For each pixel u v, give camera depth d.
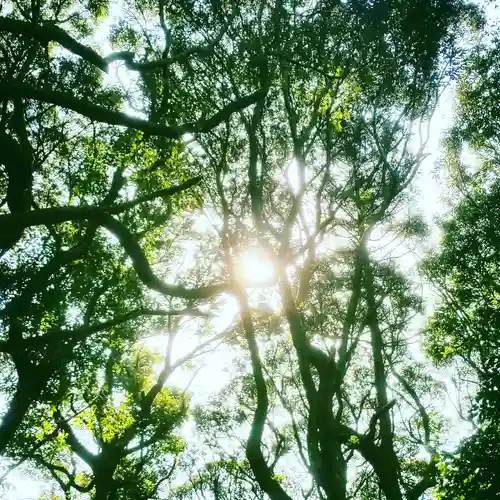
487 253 25.61
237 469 25.12
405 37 14.61
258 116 13.49
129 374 16.91
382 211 15.28
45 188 15.78
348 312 14.48
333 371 12.77
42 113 13.64
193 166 13.16
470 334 23.33
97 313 13.39
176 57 6.44
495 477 12.62
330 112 13.70
